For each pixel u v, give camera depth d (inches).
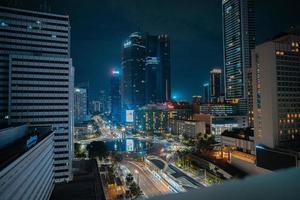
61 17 5295.3
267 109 4483.3
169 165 6368.1
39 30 5113.2
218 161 5629.9
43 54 5128.0
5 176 1683.1
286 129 4473.4
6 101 4761.3
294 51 4653.1
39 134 3444.9
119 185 4822.8
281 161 3927.2
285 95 4512.8
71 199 3329.2
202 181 4921.3
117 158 6830.7
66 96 5004.9
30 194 2304.4
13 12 4931.1
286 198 225.1
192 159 6333.7
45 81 4886.8
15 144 2628.0
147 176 5570.9
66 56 5315.0
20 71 4744.1
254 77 4877.0
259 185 248.4
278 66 4471.0
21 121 4717.0
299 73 4675.2
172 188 4591.5
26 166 2192.4
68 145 4933.6
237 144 5812.0
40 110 4832.7
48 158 3314.5
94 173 4827.8
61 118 4938.5
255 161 4667.8
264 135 4559.5
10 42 4894.2
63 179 4753.9
